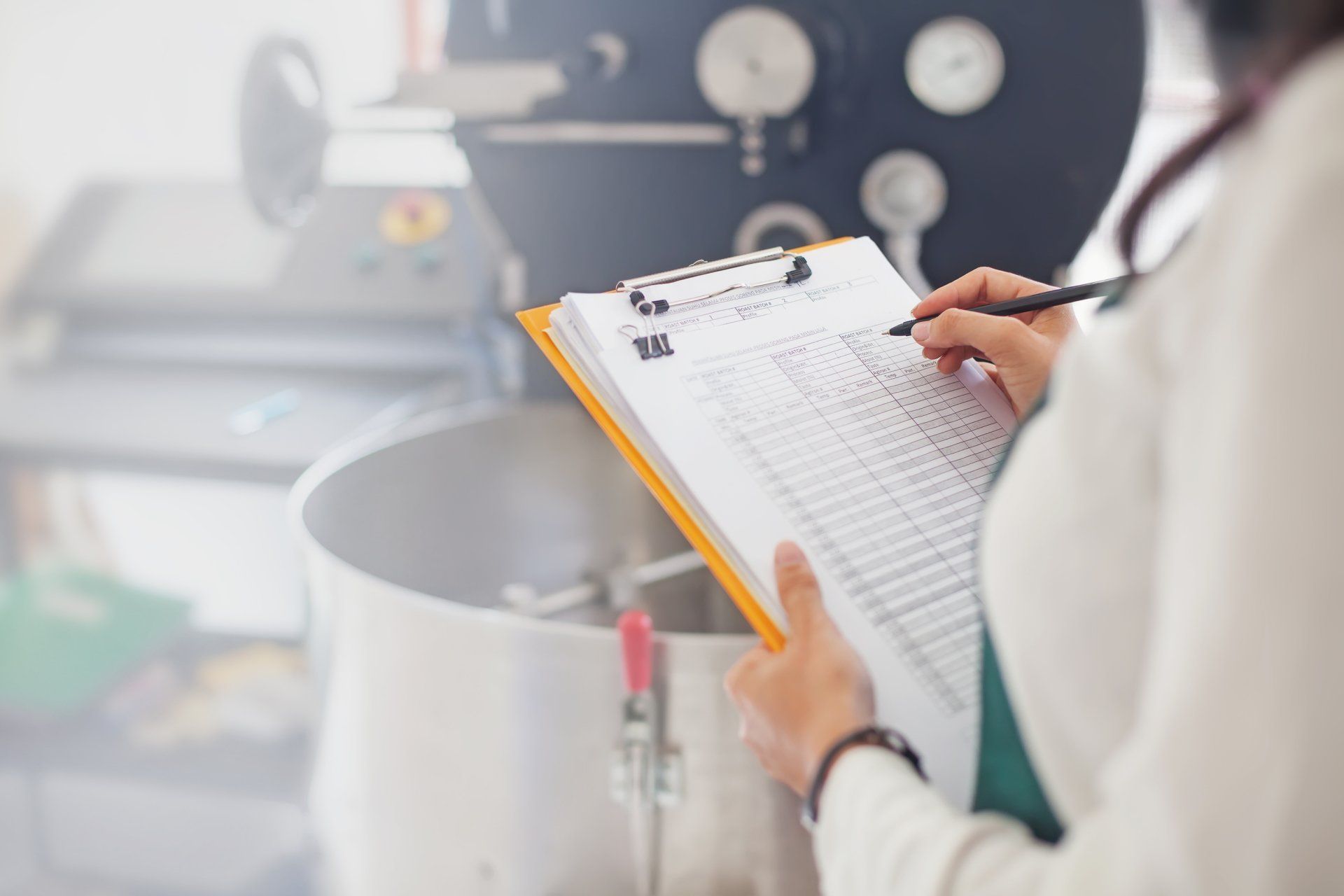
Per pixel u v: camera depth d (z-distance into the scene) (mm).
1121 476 339
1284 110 299
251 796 1712
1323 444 268
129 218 2049
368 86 2463
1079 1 1295
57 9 2123
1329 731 268
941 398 608
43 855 1610
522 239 1543
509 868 867
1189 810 285
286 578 1980
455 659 834
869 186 1416
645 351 593
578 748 819
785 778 495
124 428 1672
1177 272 328
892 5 1328
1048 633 359
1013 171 1394
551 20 1420
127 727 1839
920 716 487
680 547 1369
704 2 1366
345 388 1831
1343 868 277
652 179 1468
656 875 828
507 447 1282
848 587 516
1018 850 370
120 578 2023
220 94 2299
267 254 1935
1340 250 272
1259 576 271
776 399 586
